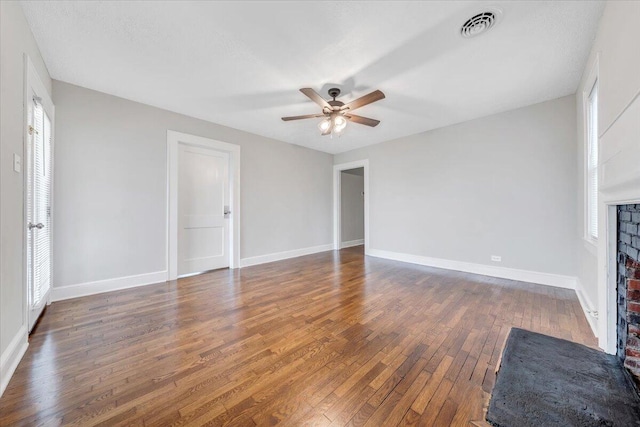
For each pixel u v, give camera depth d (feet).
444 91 9.05
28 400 4.09
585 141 7.89
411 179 14.30
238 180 13.29
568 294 9.08
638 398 4.11
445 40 6.34
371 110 10.77
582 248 8.55
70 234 8.59
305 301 8.52
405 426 3.65
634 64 4.19
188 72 7.84
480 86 8.70
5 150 4.70
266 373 4.82
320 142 15.87
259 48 6.69
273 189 15.06
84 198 8.86
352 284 10.37
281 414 3.87
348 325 6.78
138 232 10.07
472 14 5.51
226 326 6.72
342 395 4.26
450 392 4.32
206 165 12.42
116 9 5.42
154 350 5.57
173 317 7.25
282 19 5.67
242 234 13.57
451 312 7.61
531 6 5.32
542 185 10.12
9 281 4.81
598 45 5.92
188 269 11.79
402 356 5.37
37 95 6.51
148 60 7.26
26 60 5.65
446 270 12.57
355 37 6.24
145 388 4.40
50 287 8.08
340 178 19.44
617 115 4.76
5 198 4.70
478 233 11.87
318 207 17.83
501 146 11.09
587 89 7.55
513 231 10.87
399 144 14.82
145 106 10.18
